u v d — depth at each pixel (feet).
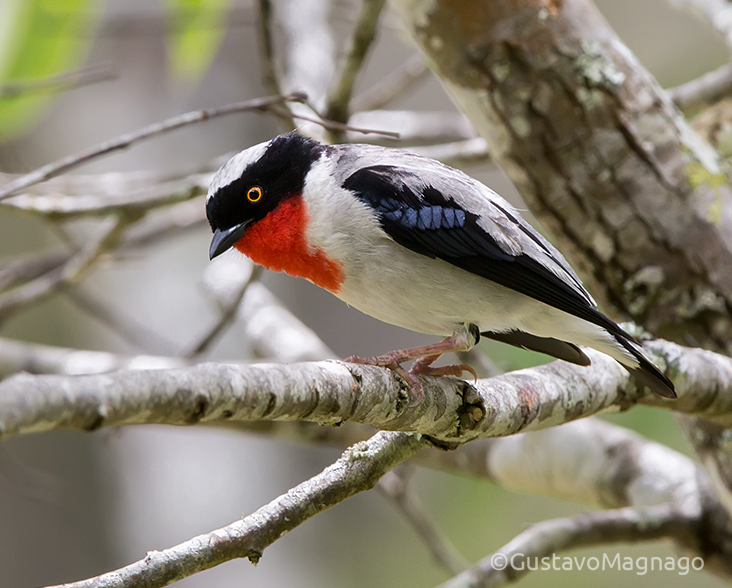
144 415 14.69
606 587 53.31
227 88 50.67
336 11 53.01
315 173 25.38
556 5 27.07
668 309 27.89
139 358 36.88
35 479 48.98
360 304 26.07
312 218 24.97
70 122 50.01
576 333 24.52
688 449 41.75
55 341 51.78
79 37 34.78
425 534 35.96
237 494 45.83
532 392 22.65
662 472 33.40
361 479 20.33
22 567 49.14
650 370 23.40
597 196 27.63
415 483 53.83
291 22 43.83
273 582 46.26
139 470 46.60
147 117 49.85
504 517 51.72
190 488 45.68
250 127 50.72
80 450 49.93
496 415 21.65
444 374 25.14
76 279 37.17
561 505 52.80
